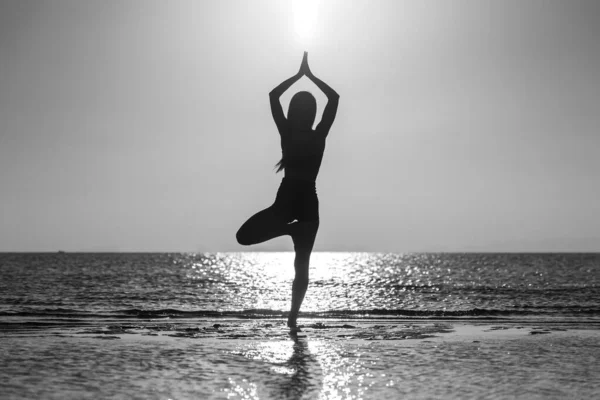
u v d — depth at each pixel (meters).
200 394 4.23
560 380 4.86
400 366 5.46
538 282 43.59
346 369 5.28
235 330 8.59
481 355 6.18
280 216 8.18
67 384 4.52
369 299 23.86
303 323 10.31
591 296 25.53
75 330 8.54
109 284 36.78
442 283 43.22
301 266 8.70
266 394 4.25
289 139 8.22
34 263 96.06
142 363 5.46
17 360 5.54
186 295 26.02
